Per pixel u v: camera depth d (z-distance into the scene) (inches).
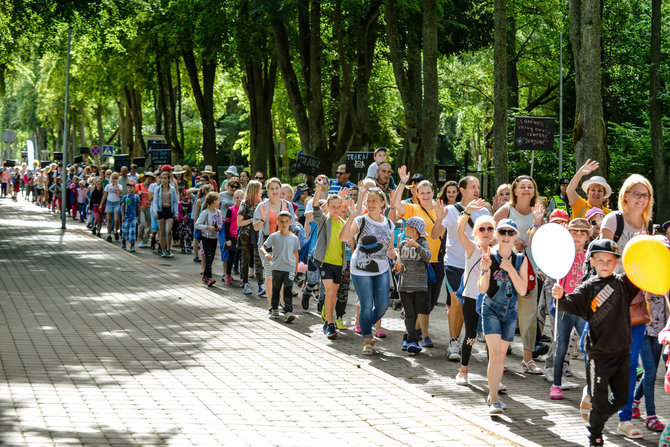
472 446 246.7
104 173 1170.6
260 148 1400.1
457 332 394.9
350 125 1205.7
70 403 270.8
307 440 245.4
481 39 1467.8
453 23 1352.1
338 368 347.6
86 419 252.8
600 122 706.2
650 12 1374.3
